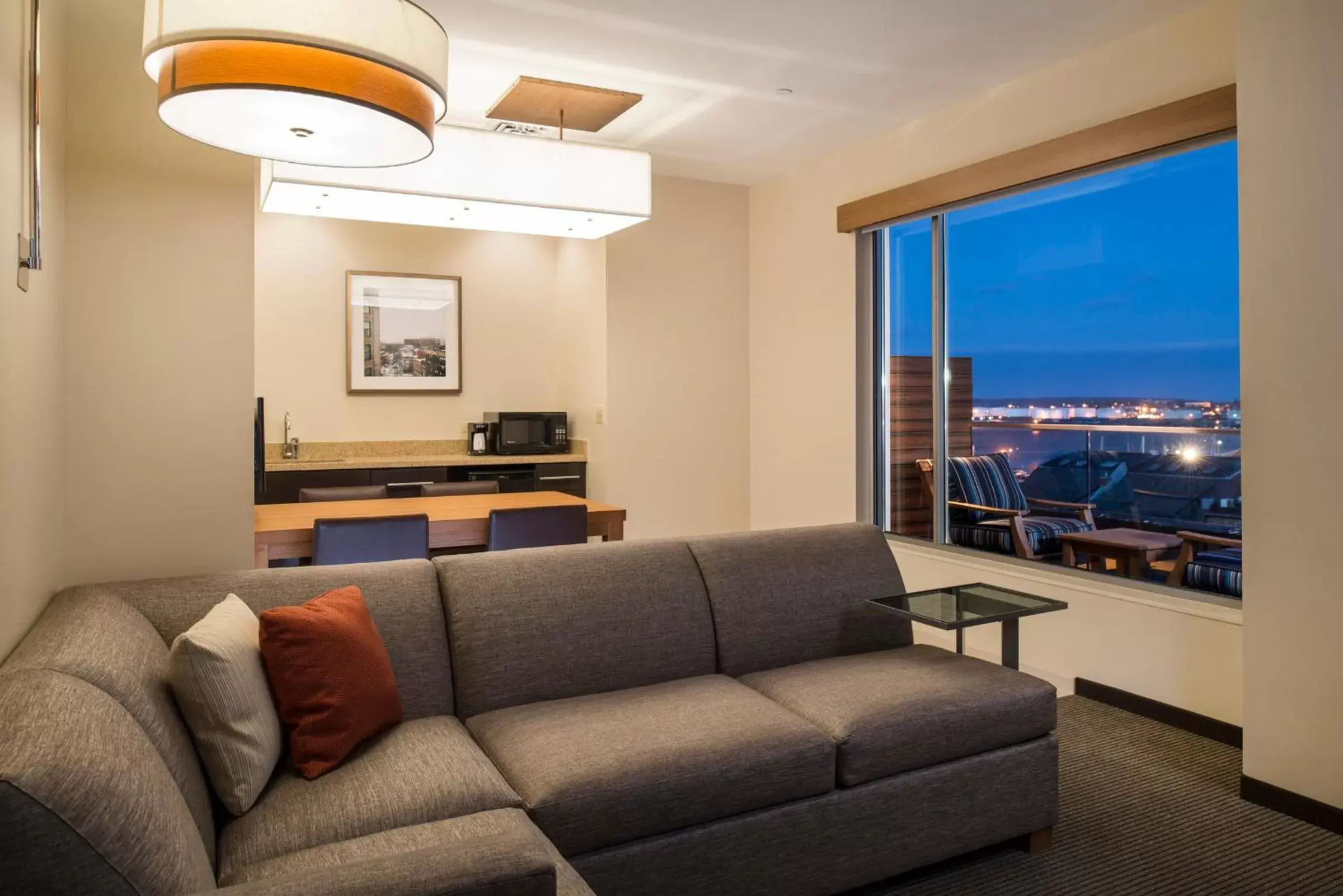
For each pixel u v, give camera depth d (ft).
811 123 15.10
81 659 5.13
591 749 6.61
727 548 9.51
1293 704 8.63
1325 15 8.22
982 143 13.76
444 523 11.88
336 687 6.34
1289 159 8.53
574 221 12.49
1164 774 9.73
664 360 18.72
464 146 10.91
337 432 19.22
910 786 7.44
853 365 16.52
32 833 3.43
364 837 5.39
